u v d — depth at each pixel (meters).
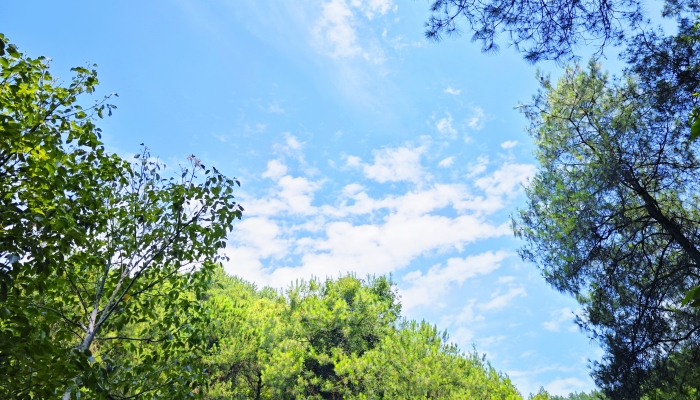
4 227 3.83
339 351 18.61
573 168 9.63
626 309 9.27
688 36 7.51
